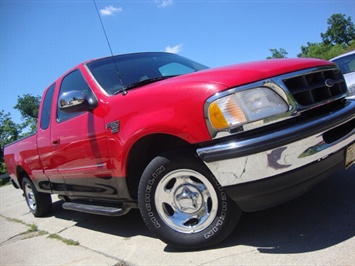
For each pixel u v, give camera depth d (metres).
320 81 2.67
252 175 2.34
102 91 3.37
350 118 2.63
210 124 2.41
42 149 4.49
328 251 2.32
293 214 3.04
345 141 2.57
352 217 2.75
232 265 2.42
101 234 3.80
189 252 2.79
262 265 2.33
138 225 3.80
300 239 2.57
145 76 3.56
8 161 6.00
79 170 3.70
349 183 3.50
